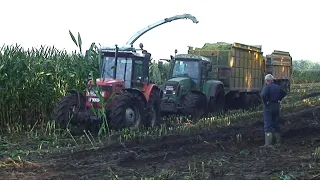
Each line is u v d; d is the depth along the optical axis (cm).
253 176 834
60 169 903
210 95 1825
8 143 1202
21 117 1514
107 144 1140
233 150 1132
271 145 1166
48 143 1212
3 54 1481
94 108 1314
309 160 966
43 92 1555
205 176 836
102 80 1392
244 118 1694
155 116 1532
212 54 2053
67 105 1354
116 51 1444
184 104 1694
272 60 2556
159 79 1811
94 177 841
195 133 1304
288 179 792
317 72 5459
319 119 1652
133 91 1425
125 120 1344
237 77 2097
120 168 917
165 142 1170
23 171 881
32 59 1581
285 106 2066
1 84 1445
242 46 2131
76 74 1567
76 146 1145
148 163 975
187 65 1836
